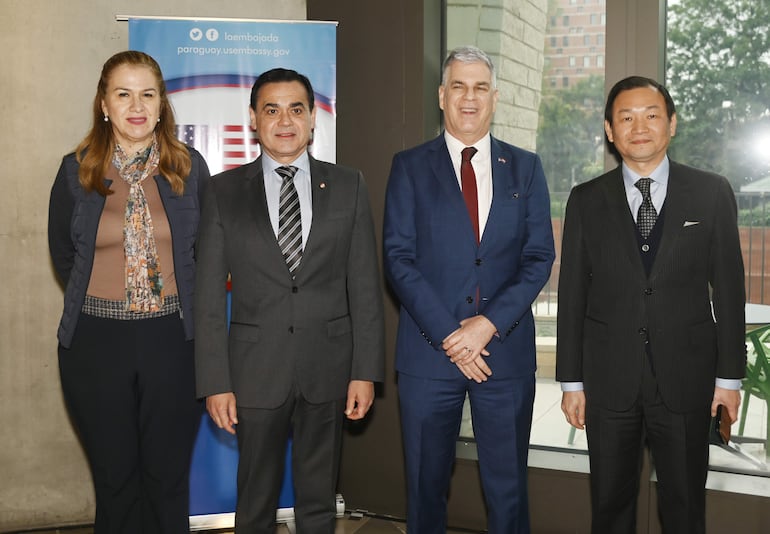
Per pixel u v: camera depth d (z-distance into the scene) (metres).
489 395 2.41
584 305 2.39
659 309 2.24
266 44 3.12
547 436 3.37
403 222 2.45
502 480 2.43
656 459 2.31
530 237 2.44
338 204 2.38
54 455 3.47
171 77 3.08
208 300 2.32
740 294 2.24
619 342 2.28
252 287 2.32
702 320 2.25
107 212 2.33
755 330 3.05
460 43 3.39
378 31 3.34
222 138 3.11
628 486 2.34
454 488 3.34
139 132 2.34
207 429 3.20
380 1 3.32
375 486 3.48
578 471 3.14
